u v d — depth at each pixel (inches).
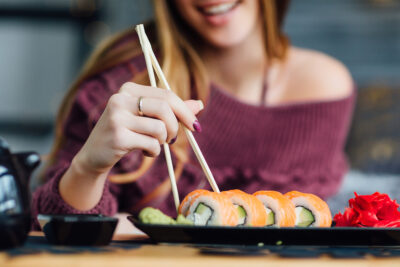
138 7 179.2
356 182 104.0
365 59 168.4
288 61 80.1
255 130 73.3
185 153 69.2
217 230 38.5
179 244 39.6
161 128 42.1
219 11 66.3
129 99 42.8
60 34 189.6
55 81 189.8
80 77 69.8
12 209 36.4
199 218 40.7
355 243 40.3
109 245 38.8
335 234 39.6
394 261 35.8
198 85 70.5
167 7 69.1
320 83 78.8
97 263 34.0
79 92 68.2
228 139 72.6
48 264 33.8
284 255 36.3
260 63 75.5
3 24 189.9
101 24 185.5
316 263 35.0
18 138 188.1
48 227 38.1
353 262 35.3
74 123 66.9
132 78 69.9
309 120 74.6
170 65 68.7
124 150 43.1
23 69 190.1
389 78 164.9
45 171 65.8
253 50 74.1
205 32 67.9
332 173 77.6
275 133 73.9
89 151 45.1
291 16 170.7
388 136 136.1
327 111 75.6
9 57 189.9
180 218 40.3
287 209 41.6
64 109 69.0
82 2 184.4
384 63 168.1
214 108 71.8
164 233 39.1
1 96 189.3
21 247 37.1
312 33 170.2
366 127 138.0
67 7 185.5
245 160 73.5
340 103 77.2
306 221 43.0
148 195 68.3
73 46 189.6
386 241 40.4
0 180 36.4
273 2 74.5
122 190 68.4
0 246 36.3
